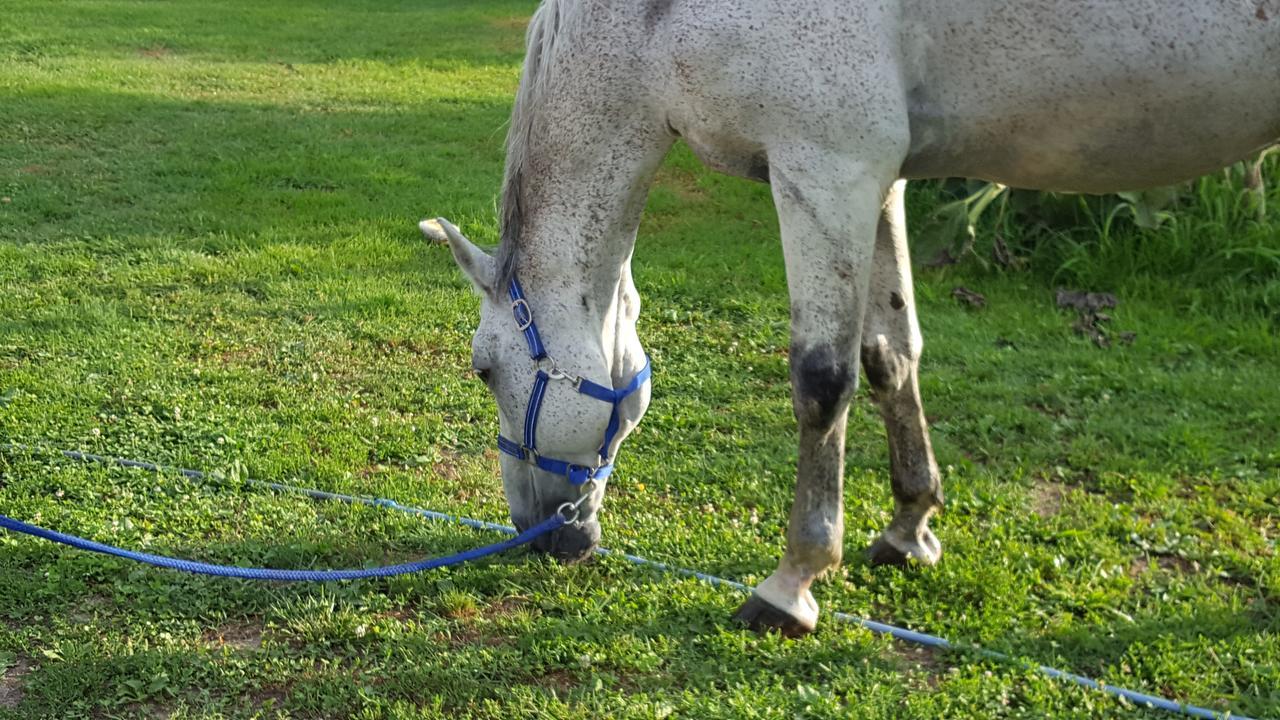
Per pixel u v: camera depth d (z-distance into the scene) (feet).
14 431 15.97
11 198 26.96
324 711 10.63
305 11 58.85
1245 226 22.63
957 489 14.83
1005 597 12.23
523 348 11.33
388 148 33.09
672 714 10.43
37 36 47.93
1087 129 9.78
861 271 10.21
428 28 54.95
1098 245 22.93
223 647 11.50
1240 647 11.28
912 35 9.68
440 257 24.30
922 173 10.77
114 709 10.63
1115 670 11.02
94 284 22.04
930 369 19.04
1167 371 18.62
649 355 19.75
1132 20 9.21
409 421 17.03
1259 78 9.34
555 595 12.50
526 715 10.50
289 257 23.85
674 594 12.32
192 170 29.91
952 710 10.43
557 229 11.10
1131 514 14.23
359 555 13.37
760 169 10.48
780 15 9.64
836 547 11.41
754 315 21.38
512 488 12.13
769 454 16.07
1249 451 15.78
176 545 13.34
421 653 11.44
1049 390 17.98
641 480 15.40
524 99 11.07
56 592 12.32
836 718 10.27
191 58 45.52
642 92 10.44
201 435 16.24
